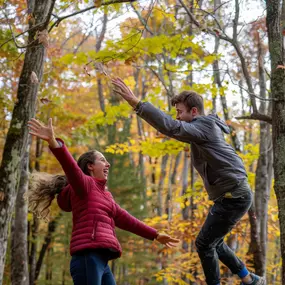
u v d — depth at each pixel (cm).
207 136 402
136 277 1598
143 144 1045
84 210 383
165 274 1073
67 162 371
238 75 976
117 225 412
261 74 945
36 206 419
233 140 1074
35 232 1617
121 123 1797
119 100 1559
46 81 1199
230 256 452
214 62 1015
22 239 990
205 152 406
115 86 392
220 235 423
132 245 1569
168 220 1195
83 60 895
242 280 454
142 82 1642
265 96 952
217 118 420
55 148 366
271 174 1114
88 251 373
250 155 1037
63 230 1753
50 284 1705
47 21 549
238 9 695
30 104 654
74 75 1316
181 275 1123
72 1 636
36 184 418
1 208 635
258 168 1036
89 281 363
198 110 430
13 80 1094
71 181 380
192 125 400
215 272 434
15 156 646
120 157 1627
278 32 496
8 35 862
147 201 1686
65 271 1675
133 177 1648
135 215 1598
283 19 528
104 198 395
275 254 1756
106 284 379
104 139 1634
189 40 899
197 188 1124
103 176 414
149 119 387
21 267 988
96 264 369
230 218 416
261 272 972
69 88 1525
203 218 1050
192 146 422
